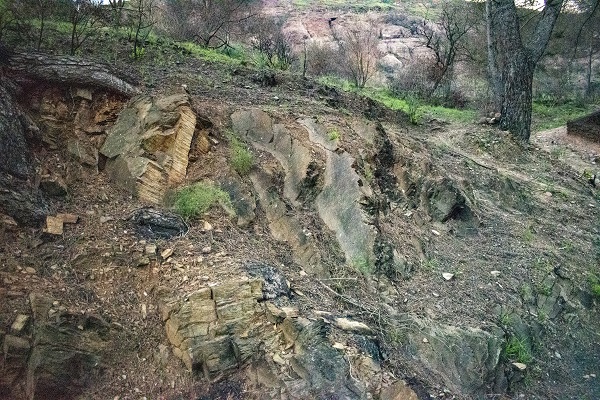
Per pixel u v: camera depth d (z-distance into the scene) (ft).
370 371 10.76
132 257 12.39
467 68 74.54
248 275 12.36
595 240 20.02
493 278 16.01
